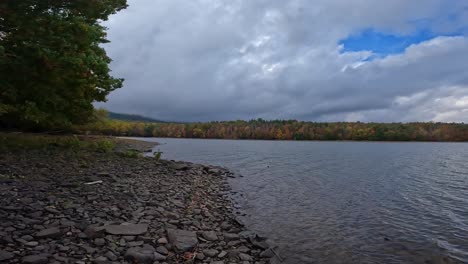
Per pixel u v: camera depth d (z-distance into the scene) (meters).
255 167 38.09
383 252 10.59
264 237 10.84
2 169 13.87
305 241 11.33
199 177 23.59
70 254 7.05
